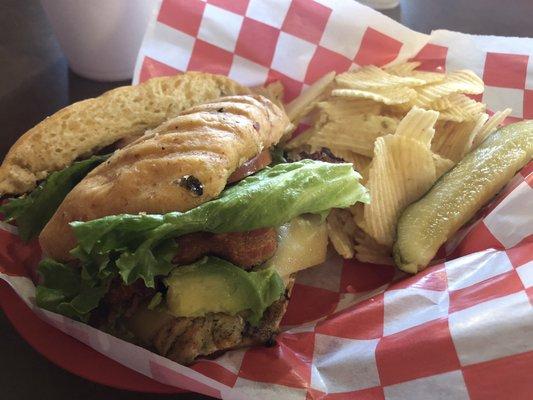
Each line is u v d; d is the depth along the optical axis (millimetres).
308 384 219
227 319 224
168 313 220
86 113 261
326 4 322
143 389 218
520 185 262
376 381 216
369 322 238
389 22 324
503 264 241
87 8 321
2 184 252
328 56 331
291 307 273
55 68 381
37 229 259
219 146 222
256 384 218
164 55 325
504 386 201
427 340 215
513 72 332
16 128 332
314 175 238
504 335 207
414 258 260
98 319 234
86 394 222
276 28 326
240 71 334
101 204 217
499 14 437
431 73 323
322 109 310
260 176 237
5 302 241
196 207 216
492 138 294
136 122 274
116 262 201
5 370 228
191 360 221
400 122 286
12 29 413
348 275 285
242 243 226
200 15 321
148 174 216
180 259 222
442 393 206
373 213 268
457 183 278
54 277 229
